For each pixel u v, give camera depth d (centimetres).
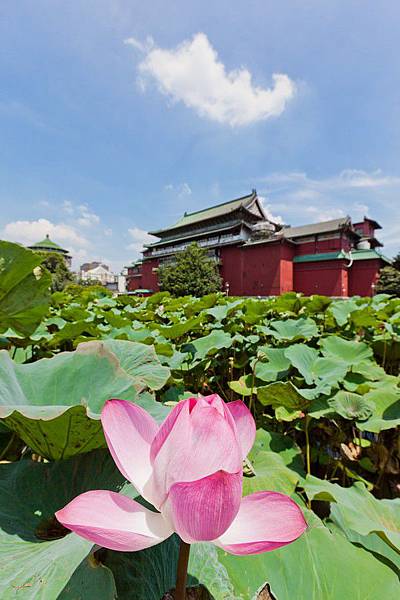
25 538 78
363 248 3666
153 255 4675
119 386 127
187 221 4944
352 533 120
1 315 252
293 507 45
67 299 696
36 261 232
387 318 466
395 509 128
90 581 54
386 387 235
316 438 254
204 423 46
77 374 130
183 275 3127
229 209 4400
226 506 39
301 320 365
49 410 95
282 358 251
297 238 3362
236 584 75
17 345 312
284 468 148
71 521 41
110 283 7000
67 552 63
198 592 67
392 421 187
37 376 128
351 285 3253
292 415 203
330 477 226
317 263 3136
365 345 275
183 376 296
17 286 241
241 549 42
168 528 46
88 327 310
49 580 56
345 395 199
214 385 346
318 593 81
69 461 105
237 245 3538
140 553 70
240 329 401
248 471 147
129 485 91
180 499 40
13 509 86
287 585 80
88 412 92
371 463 222
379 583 86
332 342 292
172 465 46
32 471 100
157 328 394
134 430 55
